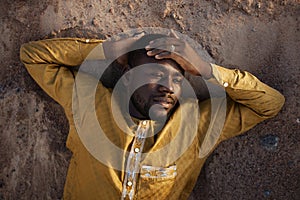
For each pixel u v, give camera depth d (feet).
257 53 8.18
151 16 8.27
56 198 8.54
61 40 7.45
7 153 8.55
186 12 8.25
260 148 8.29
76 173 7.48
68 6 8.29
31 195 8.57
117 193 6.93
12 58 8.34
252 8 8.21
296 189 8.37
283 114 8.16
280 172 8.34
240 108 7.55
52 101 8.36
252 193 8.43
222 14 8.23
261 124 8.23
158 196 7.12
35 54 7.38
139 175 6.93
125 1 8.31
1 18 8.36
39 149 8.46
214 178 8.43
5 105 8.45
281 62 8.14
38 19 8.29
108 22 8.25
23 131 8.46
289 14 8.18
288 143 8.25
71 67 7.72
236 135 8.11
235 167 8.38
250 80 7.34
